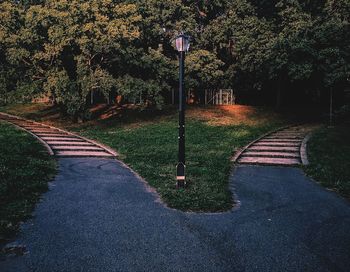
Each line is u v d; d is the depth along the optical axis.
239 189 10.38
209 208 8.25
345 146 16.75
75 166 13.08
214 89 35.28
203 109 30.33
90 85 22.16
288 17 25.33
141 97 26.98
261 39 25.84
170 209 8.15
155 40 29.27
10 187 9.01
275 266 5.27
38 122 24.69
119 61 24.83
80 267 5.09
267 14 30.62
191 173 12.08
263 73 27.06
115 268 5.09
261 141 18.94
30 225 6.73
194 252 5.73
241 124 24.03
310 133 20.27
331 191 10.19
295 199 9.27
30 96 22.36
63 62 24.09
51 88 21.48
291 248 5.97
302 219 7.61
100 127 23.70
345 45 22.42
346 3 22.28
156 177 11.46
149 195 9.40
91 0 22.06
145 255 5.56
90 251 5.65
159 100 25.52
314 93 27.84
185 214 7.80
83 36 20.89
